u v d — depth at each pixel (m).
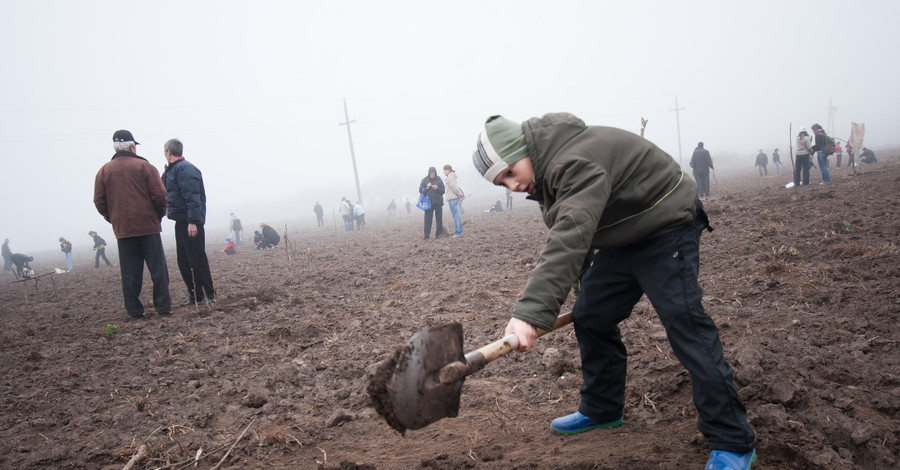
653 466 2.65
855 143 17.86
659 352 4.01
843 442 2.69
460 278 7.78
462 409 3.63
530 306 2.29
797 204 10.84
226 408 3.90
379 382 2.23
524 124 2.57
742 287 5.44
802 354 3.70
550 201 2.56
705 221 2.67
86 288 12.23
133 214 6.80
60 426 3.80
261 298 7.58
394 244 14.74
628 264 2.67
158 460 3.22
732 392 2.45
